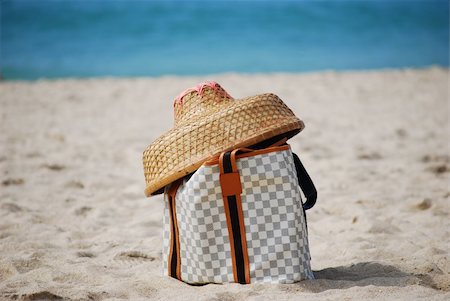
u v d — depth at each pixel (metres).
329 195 5.68
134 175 6.84
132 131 9.45
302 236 3.26
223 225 3.19
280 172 3.17
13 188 6.14
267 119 3.27
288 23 31.94
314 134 8.95
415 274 3.50
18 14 35.25
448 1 42.81
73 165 7.25
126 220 5.16
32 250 4.15
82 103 12.34
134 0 41.66
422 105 11.52
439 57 22.23
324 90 13.55
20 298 3.12
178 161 3.25
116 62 22.16
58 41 27.20
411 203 5.29
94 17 33.91
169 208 3.40
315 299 3.00
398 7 38.59
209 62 21.73
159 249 4.25
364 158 7.35
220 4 39.75
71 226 4.94
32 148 8.13
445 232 4.54
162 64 21.52
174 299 3.09
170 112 11.24
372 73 16.28
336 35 28.45
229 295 3.07
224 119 3.26
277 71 19.75
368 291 3.12
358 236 4.43
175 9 36.81
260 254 3.18
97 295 3.20
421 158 7.20
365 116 10.54
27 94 13.52
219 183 3.16
